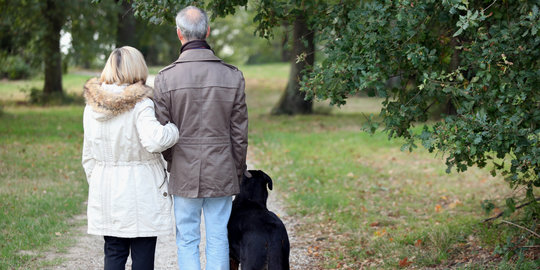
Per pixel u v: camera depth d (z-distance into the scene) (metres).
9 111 21.88
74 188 9.23
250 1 5.70
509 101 4.45
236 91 3.79
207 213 3.93
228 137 3.82
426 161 12.86
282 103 24.08
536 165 4.33
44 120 18.95
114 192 3.66
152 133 3.50
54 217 7.42
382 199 9.29
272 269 3.85
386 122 4.83
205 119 3.73
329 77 4.52
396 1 4.26
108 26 21.83
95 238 6.73
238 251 4.00
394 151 14.29
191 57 3.78
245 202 4.13
